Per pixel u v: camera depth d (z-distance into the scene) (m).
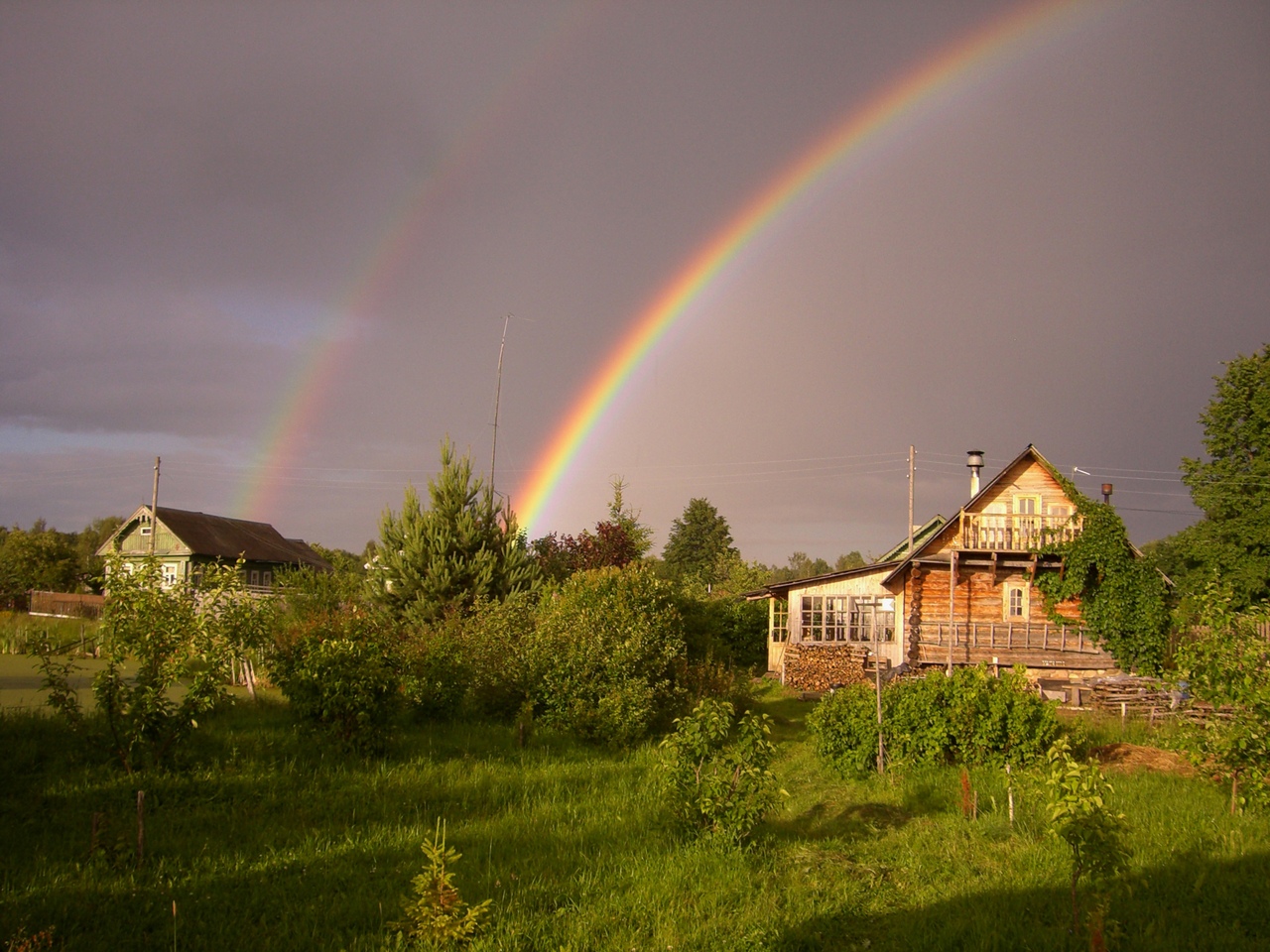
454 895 6.35
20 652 25.20
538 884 7.45
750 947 6.34
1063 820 6.48
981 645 26.91
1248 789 10.12
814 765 14.02
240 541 48.81
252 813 9.34
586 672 15.62
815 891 7.56
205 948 6.05
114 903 6.64
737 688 19.67
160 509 46.28
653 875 7.84
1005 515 26.89
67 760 10.48
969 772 12.49
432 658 16.02
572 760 13.26
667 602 19.89
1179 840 9.00
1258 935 6.66
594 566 28.16
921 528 40.06
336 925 6.51
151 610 10.62
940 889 7.66
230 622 11.08
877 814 10.59
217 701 11.03
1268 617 10.35
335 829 8.92
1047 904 7.21
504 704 16.34
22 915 6.29
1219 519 37.53
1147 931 6.52
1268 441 36.31
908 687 13.77
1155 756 13.59
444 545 23.22
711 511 78.44
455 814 9.80
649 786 10.84
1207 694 10.45
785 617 31.92
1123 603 25.83
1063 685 25.16
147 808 9.19
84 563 51.66
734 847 8.46
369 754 11.94
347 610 21.61
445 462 24.44
